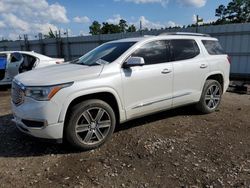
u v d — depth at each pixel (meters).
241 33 13.20
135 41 5.12
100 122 4.46
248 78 13.21
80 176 3.60
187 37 5.88
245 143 4.61
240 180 3.46
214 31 14.02
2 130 5.34
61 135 4.12
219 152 4.25
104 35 17.89
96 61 4.91
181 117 6.05
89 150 4.39
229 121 5.81
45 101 3.98
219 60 6.33
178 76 5.43
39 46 22.70
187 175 3.58
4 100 8.40
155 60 5.16
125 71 4.69
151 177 3.55
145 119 5.87
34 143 4.67
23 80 4.32
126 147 4.46
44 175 3.63
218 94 6.46
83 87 4.19
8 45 25.48
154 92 5.09
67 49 20.59
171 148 4.40
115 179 3.51
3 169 3.80
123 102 4.69
